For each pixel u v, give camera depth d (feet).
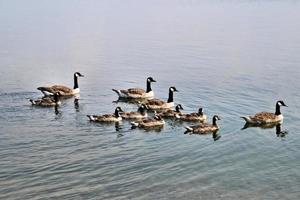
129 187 105.29
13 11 508.12
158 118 146.72
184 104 170.50
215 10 519.19
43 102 160.56
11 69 231.30
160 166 115.96
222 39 324.39
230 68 233.76
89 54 272.72
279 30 363.97
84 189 103.65
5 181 105.91
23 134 133.28
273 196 103.76
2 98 171.94
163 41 317.83
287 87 195.83
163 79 212.02
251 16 460.96
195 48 290.97
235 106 168.55
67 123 143.64
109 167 114.21
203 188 106.22
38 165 113.80
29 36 341.21
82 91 188.14
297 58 256.52
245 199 102.12
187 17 452.76
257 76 215.72
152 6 561.02
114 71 228.22
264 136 139.44
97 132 136.56
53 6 565.94
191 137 135.85
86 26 392.06
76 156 119.65
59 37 336.49
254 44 303.68
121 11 506.07
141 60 254.88
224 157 123.03
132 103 171.94
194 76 217.15
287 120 154.92
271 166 118.62
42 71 227.40
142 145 128.47
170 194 103.04
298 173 114.93
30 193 101.19
